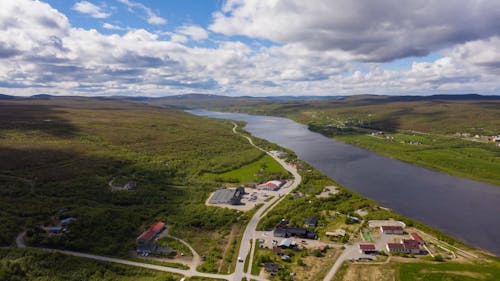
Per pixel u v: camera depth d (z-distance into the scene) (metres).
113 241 93.88
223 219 114.56
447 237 101.81
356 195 141.62
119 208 118.00
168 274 79.00
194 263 85.69
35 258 76.31
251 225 111.56
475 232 109.00
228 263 86.12
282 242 96.81
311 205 128.62
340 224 111.75
